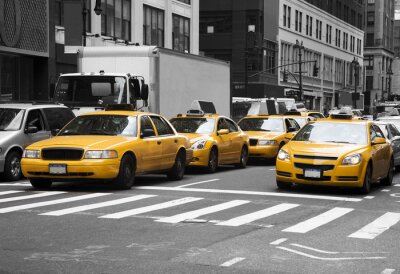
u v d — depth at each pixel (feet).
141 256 25.22
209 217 35.12
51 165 44.62
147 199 42.24
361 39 347.77
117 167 45.29
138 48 66.39
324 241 28.86
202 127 64.69
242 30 213.25
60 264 23.85
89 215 35.32
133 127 49.11
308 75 259.60
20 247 26.84
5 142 52.70
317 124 51.24
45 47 98.27
